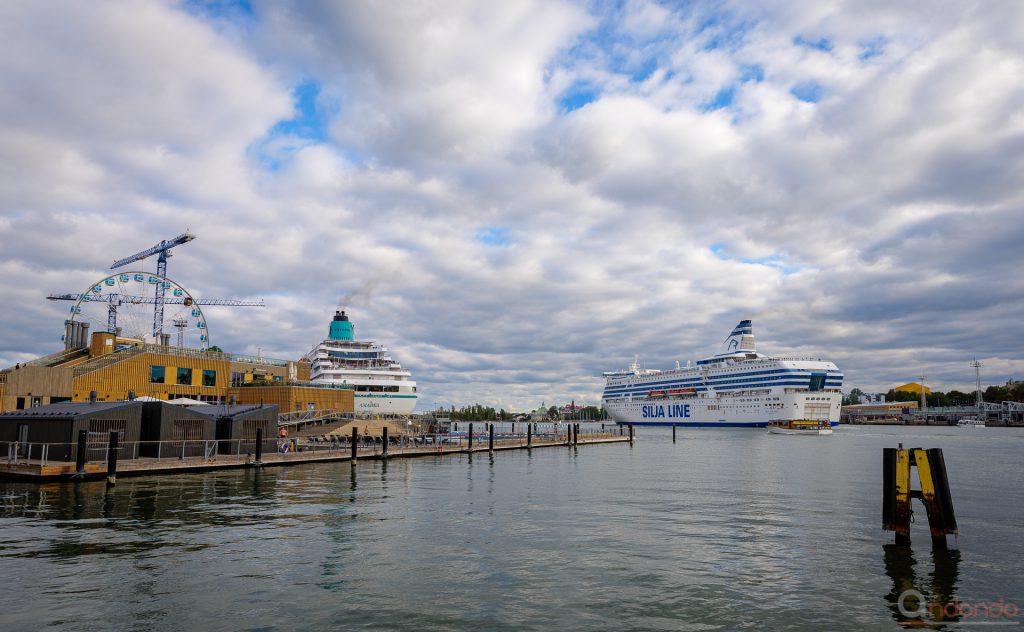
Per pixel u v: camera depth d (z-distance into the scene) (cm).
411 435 7625
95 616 1525
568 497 3497
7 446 4216
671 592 1788
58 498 3136
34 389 5872
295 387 7981
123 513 2777
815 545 2348
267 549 2181
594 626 1529
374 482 4041
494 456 6694
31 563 1956
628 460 6369
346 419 7906
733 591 1805
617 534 2505
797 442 10850
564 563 2061
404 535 2436
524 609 1634
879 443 10575
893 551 2269
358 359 10794
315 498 3312
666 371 19875
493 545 2294
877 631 1538
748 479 4556
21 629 1439
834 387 16075
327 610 1600
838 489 3969
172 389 7212
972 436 14550
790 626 1555
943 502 2250
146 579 1817
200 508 2941
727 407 17238
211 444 4816
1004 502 3525
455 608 1631
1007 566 2083
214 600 1655
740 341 18425
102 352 7075
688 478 4584
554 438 9150
